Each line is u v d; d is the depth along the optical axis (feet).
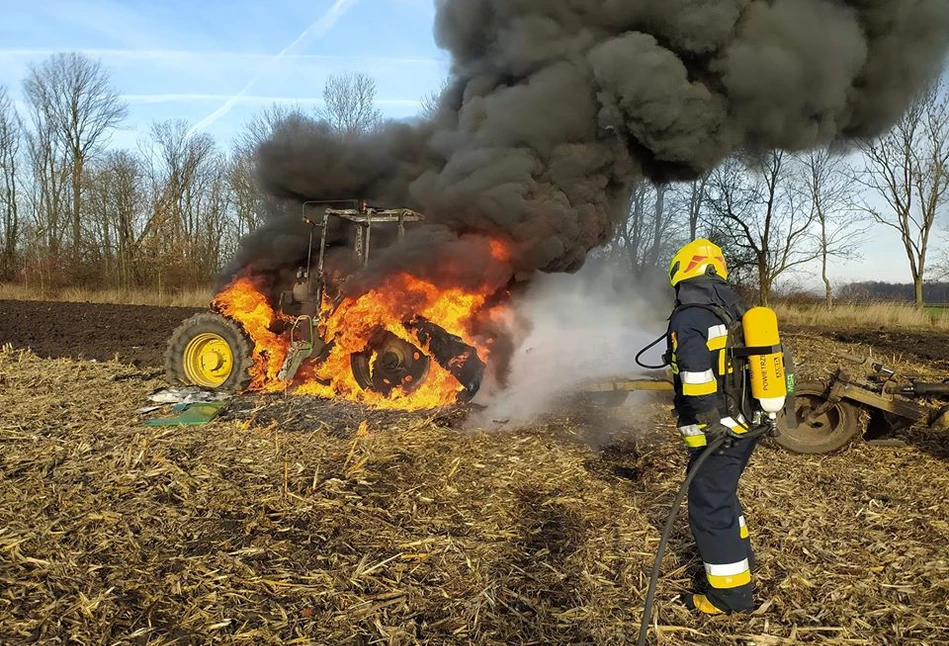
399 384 22.45
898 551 11.84
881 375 18.56
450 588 10.53
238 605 9.91
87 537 11.75
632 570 11.20
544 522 12.92
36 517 12.39
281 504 13.26
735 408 9.82
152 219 103.81
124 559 11.09
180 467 15.03
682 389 9.97
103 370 26.99
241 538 11.92
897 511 13.56
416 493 14.07
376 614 9.76
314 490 13.92
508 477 15.15
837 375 17.63
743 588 9.95
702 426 9.62
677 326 9.95
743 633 9.59
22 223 114.62
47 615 9.43
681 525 12.77
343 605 9.98
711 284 10.19
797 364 29.30
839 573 11.10
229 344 23.62
